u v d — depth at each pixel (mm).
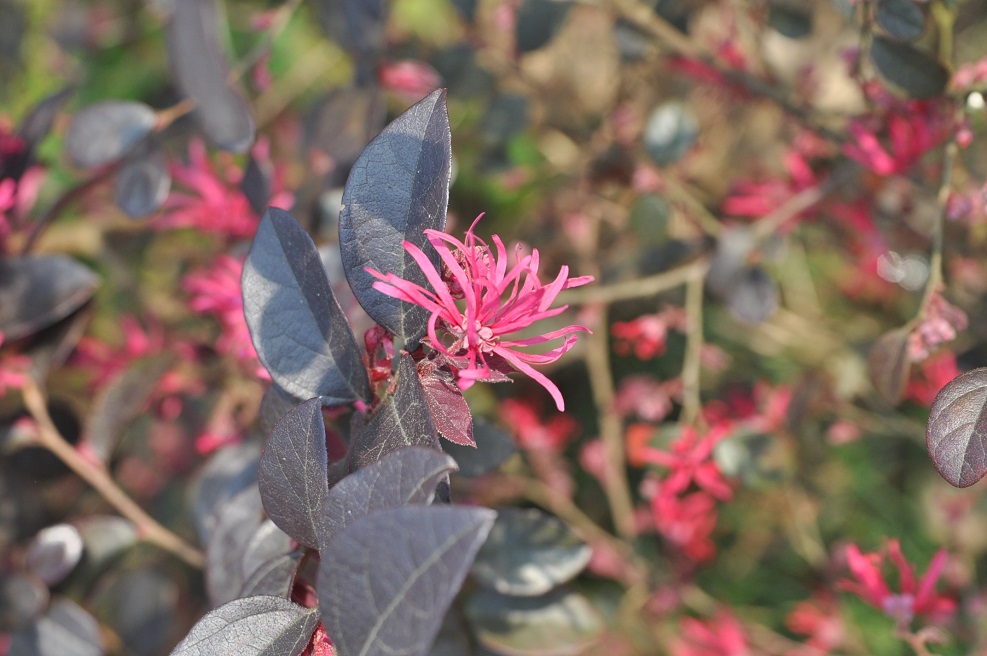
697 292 554
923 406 675
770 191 581
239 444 435
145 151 468
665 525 585
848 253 652
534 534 418
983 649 582
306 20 774
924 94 425
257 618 313
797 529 667
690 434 536
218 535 390
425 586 278
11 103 750
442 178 326
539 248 675
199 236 648
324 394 334
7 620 444
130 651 507
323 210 467
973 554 671
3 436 451
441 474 292
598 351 633
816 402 594
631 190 649
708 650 611
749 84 531
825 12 666
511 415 672
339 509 299
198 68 436
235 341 457
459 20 651
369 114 478
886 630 626
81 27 741
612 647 631
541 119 704
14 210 465
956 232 549
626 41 590
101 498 561
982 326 560
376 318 328
